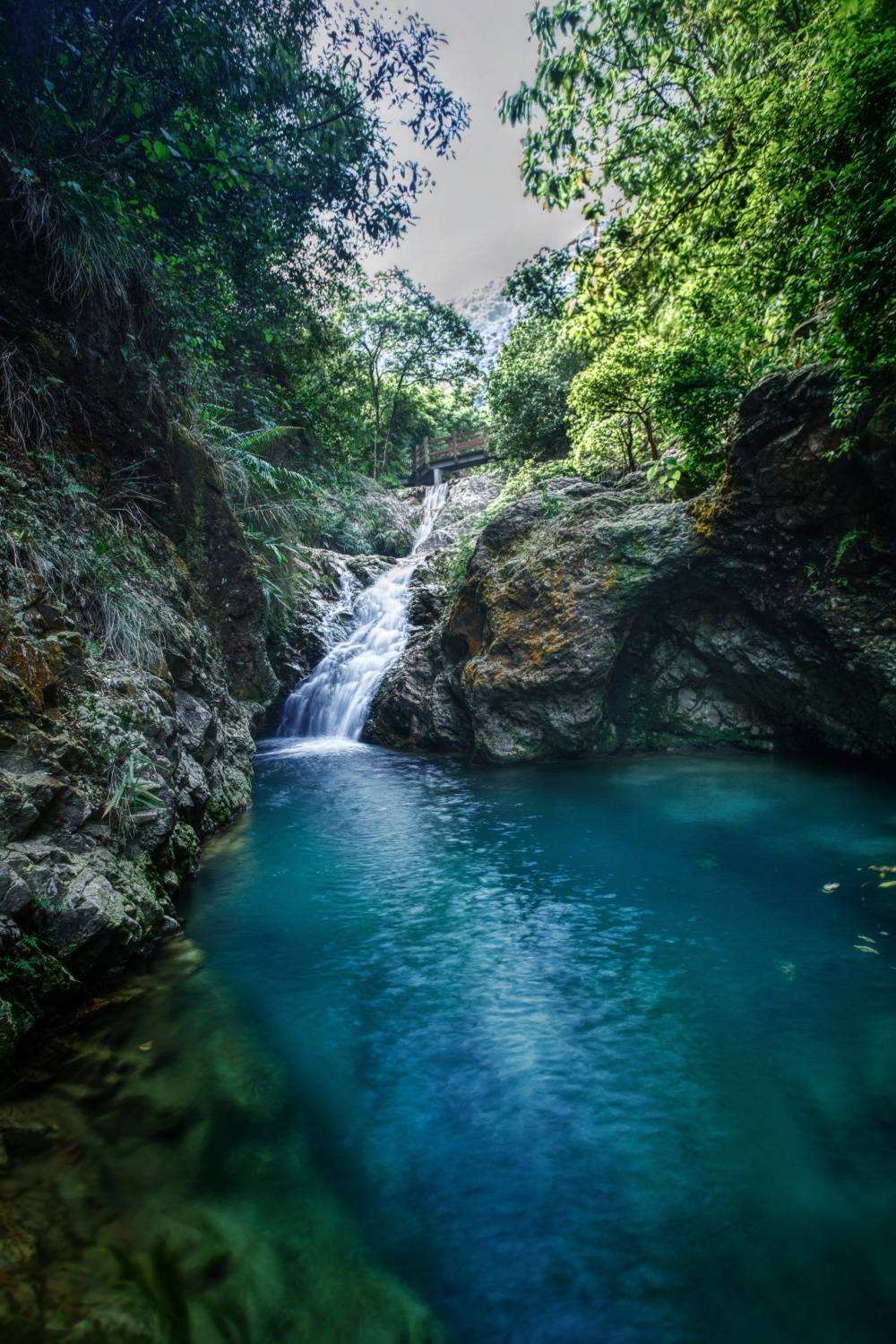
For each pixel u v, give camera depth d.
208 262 6.02
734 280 6.64
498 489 17.14
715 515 6.01
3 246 3.92
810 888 3.51
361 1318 1.37
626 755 7.11
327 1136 1.90
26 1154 1.70
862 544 5.17
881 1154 1.80
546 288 7.37
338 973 2.87
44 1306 1.26
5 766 2.39
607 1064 2.24
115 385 4.96
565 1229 1.62
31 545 3.17
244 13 5.05
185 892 3.74
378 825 5.05
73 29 3.90
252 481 8.73
